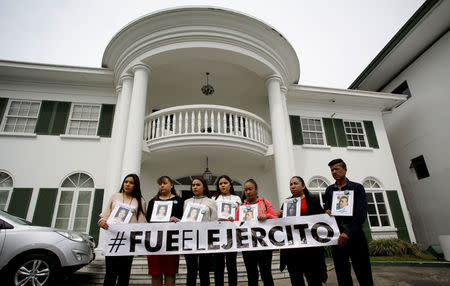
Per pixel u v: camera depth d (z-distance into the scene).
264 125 9.86
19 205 8.52
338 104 12.89
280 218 3.76
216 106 8.62
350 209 3.40
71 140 9.63
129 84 9.25
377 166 12.05
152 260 3.55
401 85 14.40
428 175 12.47
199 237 3.66
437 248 8.24
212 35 8.78
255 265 3.63
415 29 11.99
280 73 10.39
